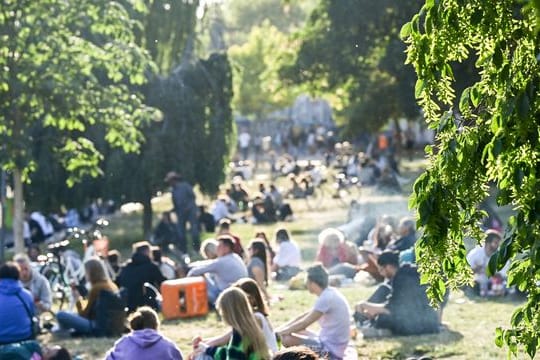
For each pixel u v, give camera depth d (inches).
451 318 713.0
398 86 1567.4
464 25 243.1
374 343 644.7
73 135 1380.4
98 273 745.0
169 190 1499.8
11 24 863.1
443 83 251.1
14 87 868.6
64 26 881.5
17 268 634.2
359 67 1585.9
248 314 462.6
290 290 895.7
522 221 244.8
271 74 1726.1
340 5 1497.3
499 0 237.6
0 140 885.2
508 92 238.1
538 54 236.1
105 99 900.0
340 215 1813.5
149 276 794.8
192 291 784.3
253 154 3531.0
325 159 2807.6
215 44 1544.0
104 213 2014.0
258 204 1743.4
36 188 1376.7
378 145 2635.3
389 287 685.3
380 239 925.2
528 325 271.7
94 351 692.1
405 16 1448.1
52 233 1658.5
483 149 248.1
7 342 618.2
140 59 899.4
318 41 1578.5
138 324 520.1
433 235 252.2
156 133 1450.5
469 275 261.1
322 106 4116.6
